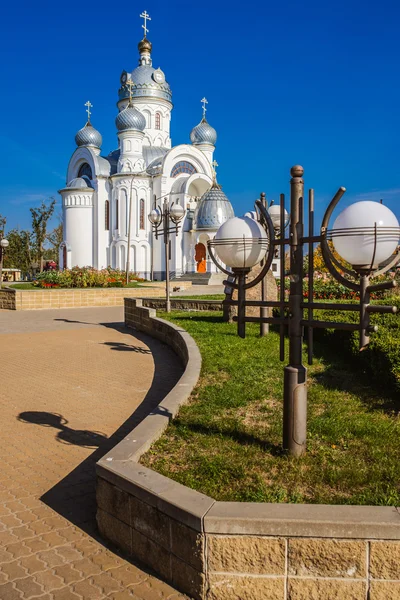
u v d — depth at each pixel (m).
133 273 39.47
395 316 8.55
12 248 56.34
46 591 3.08
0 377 8.57
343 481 3.53
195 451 4.13
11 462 5.00
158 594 3.00
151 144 49.53
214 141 52.44
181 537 2.94
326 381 6.30
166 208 15.27
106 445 5.42
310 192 3.66
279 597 2.78
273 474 3.69
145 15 50.19
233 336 9.54
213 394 5.72
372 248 3.21
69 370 9.07
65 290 22.58
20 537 3.67
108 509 3.54
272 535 2.74
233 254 4.03
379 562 2.67
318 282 18.06
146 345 11.77
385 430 4.51
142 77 49.28
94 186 46.59
